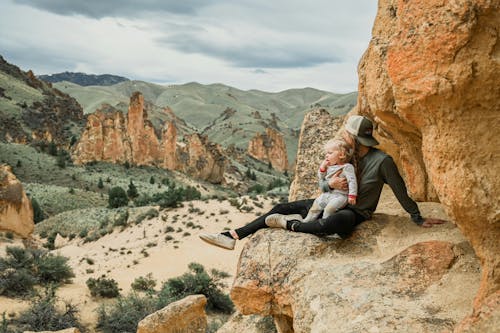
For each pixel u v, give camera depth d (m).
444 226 4.81
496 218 3.04
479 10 2.91
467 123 3.09
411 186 5.02
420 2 3.22
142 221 58.41
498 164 3.02
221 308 27.42
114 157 124.94
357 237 4.98
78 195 93.44
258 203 63.06
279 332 5.89
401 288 3.99
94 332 20.59
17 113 166.62
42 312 20.19
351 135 4.99
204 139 139.62
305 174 8.43
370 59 4.46
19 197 35.59
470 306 3.54
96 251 49.59
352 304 3.94
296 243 5.05
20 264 26.34
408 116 3.46
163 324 11.01
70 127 178.00
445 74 3.08
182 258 42.59
